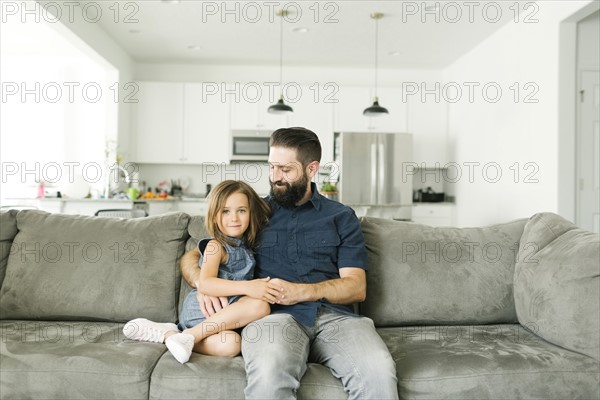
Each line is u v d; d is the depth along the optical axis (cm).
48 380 137
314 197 179
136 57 608
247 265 169
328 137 617
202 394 135
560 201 392
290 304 158
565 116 392
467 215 577
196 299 167
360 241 176
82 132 616
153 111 610
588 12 369
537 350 153
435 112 635
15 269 185
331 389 137
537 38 421
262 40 533
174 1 427
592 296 151
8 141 610
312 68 645
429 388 138
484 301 183
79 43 452
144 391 137
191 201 584
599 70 397
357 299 167
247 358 136
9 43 552
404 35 514
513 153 465
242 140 614
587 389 142
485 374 140
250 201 172
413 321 183
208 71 639
